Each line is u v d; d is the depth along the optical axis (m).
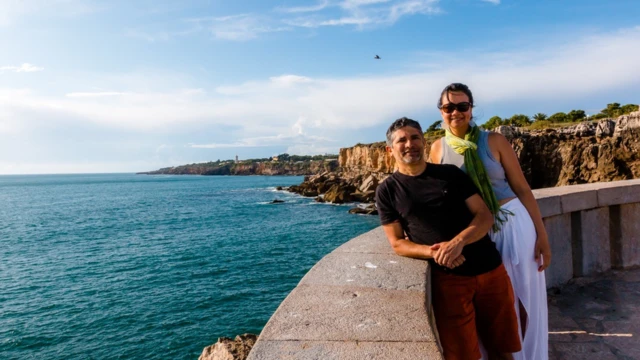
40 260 26.08
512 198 2.75
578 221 4.58
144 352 13.07
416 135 2.32
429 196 2.29
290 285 19.47
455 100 2.67
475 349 2.41
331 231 35.06
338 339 1.69
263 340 1.70
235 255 26.12
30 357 12.91
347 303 2.00
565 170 43.62
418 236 2.39
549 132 48.41
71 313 16.34
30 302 17.69
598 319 3.64
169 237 33.84
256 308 16.53
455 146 2.73
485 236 2.45
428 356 1.54
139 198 83.81
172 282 20.25
